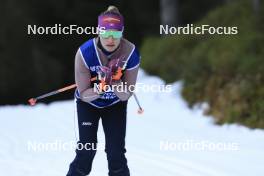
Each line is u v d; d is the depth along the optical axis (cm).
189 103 3080
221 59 3003
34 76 5616
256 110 2506
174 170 1834
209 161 1930
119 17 1246
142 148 2208
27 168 1908
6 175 1811
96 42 1264
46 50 6300
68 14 6675
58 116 3144
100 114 1348
